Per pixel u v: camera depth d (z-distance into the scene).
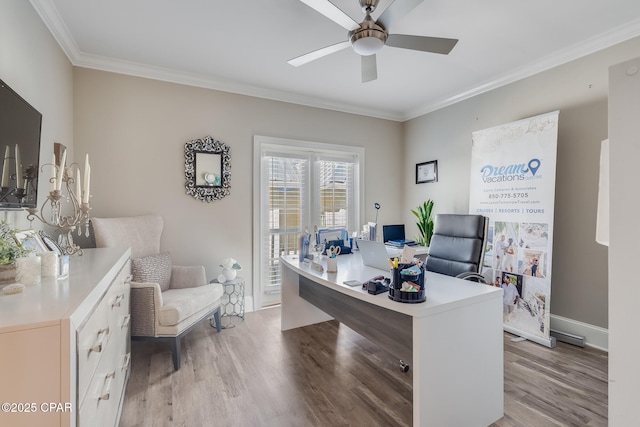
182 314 2.30
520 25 2.29
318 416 1.73
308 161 3.94
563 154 2.77
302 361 2.37
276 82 3.33
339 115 4.10
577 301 2.69
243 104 3.46
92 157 2.77
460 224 2.51
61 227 1.67
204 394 1.94
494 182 3.15
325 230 2.89
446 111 3.93
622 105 0.85
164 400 1.87
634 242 0.83
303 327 3.05
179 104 3.13
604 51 2.48
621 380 0.86
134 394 1.93
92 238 2.72
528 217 2.85
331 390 1.99
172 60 2.82
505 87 3.23
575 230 2.70
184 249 3.17
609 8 2.10
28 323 0.76
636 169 0.82
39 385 0.77
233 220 3.41
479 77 3.23
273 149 3.72
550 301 2.86
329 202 4.08
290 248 3.81
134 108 2.94
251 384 2.05
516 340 2.75
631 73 0.83
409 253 1.63
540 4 2.05
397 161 4.59
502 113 3.26
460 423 1.54
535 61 2.87
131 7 2.05
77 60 2.67
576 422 1.67
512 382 2.06
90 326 1.00
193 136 3.20
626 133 0.84
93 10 2.08
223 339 2.76
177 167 3.12
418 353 1.41
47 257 1.22
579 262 2.67
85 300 0.95
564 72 2.74
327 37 2.43
